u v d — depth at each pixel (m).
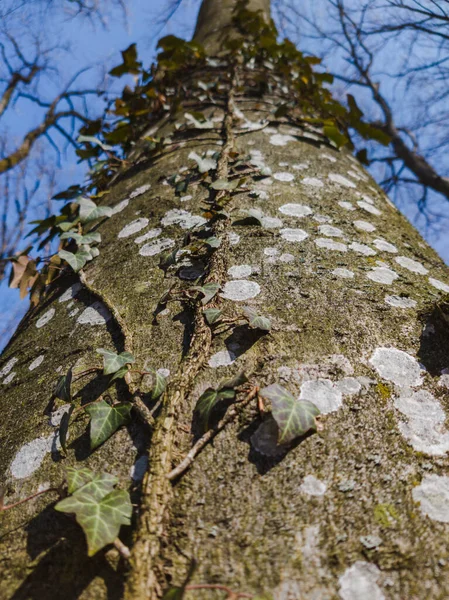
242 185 0.58
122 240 0.54
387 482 0.27
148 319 0.41
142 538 0.25
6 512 0.30
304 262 0.44
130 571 0.24
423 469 0.28
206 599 0.23
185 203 0.56
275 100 0.89
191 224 0.51
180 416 0.31
